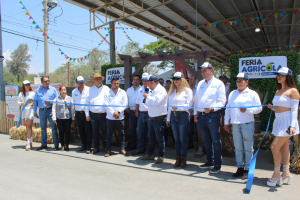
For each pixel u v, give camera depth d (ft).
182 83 14.49
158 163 15.61
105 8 34.45
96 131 18.81
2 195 10.53
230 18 41.98
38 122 26.16
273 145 11.13
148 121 16.38
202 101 13.42
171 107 14.80
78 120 19.31
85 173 13.61
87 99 18.93
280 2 35.19
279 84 11.71
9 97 28.76
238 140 12.64
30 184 11.86
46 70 46.14
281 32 53.11
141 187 11.42
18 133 24.97
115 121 18.17
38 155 18.07
